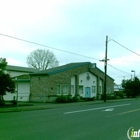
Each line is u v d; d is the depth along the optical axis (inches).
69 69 1523.1
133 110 845.8
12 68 2012.8
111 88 1983.3
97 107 991.0
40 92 1386.6
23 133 417.7
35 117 652.1
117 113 749.9
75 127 482.6
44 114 730.8
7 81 983.6
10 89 1003.3
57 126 494.9
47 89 1359.5
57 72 1422.2
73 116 673.0
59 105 1104.2
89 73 1726.1
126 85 2235.5
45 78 1375.5
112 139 371.6
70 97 1422.2
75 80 1592.0
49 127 482.0
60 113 757.3
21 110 862.5
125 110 847.7
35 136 391.9
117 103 1266.0
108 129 460.4
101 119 607.8
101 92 1847.9
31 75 1432.1
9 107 962.1
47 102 1327.5
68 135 400.8
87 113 753.0
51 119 608.4
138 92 2215.8
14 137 383.9
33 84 1422.2
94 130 449.1
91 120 588.7
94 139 371.2
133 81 2252.7
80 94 1635.1
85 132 428.5
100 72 1833.2
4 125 508.7
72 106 1067.3
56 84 1408.7
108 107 985.5
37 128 470.3
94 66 1701.5
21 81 1482.5
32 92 1419.8
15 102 1054.4
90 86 1732.3
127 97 2133.4
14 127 482.0
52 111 832.3
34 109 906.7
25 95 1461.6
